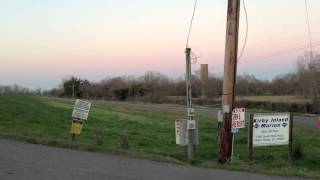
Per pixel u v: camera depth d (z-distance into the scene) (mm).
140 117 37312
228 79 15453
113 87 94125
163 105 68312
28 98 40906
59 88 98000
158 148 19500
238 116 15680
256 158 18625
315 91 75562
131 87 91750
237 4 15297
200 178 12008
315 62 100000
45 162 12445
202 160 16156
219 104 74938
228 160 15555
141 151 16531
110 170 12109
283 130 17156
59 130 21828
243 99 73062
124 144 17906
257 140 16719
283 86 90000
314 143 24531
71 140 17422
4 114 25000
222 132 15617
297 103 62344
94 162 13102
